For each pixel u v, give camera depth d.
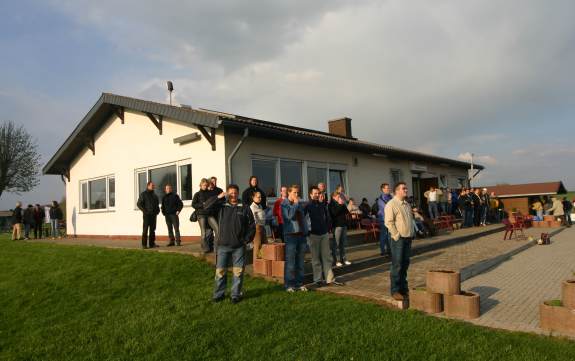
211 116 9.91
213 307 6.15
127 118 14.17
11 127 31.92
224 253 6.45
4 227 34.12
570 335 4.63
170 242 10.52
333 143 12.89
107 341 5.31
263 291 6.88
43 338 5.70
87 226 16.20
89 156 16.17
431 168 21.11
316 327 5.18
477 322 5.21
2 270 9.84
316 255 7.34
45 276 8.61
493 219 20.48
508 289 7.04
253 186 8.86
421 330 4.91
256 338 4.98
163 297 6.79
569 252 11.37
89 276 8.23
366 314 5.54
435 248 11.57
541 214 21.33
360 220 13.55
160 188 12.82
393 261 6.03
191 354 4.69
